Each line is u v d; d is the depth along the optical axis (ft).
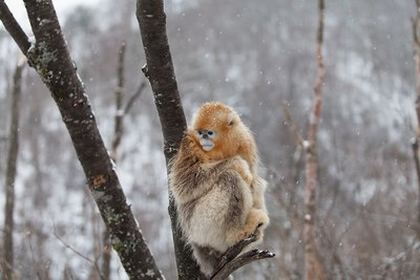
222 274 19.94
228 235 21.04
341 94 134.72
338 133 108.17
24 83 104.63
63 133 112.57
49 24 17.90
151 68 21.27
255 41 165.89
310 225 45.37
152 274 19.51
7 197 44.37
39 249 43.68
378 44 152.76
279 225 51.42
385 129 110.11
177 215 22.02
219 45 161.58
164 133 22.04
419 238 47.93
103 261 37.45
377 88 135.74
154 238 68.18
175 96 21.59
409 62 142.10
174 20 159.74
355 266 46.24
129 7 166.30
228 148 21.66
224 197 20.95
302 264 48.21
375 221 52.95
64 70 18.03
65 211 80.79
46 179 96.63
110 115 113.70
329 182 69.05
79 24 157.07
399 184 61.26
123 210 19.06
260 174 23.16
